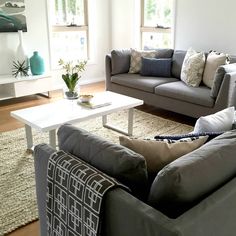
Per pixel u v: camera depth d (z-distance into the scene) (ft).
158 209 3.65
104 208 3.73
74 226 4.23
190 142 4.77
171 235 3.04
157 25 17.12
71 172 4.15
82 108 9.66
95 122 12.25
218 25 14.21
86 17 18.34
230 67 10.77
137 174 3.99
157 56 14.40
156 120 12.53
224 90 10.41
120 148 4.28
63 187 4.29
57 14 17.10
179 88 11.98
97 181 3.80
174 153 4.59
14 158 9.22
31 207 7.04
